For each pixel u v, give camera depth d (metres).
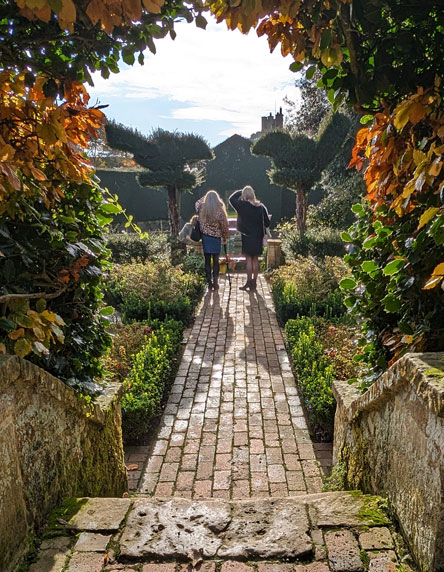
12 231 2.35
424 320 2.20
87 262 2.64
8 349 2.13
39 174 2.20
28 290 2.43
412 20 2.28
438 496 1.66
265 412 5.05
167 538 2.04
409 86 2.38
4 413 1.77
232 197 10.16
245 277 12.09
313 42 2.37
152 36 2.29
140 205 22.03
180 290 8.88
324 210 14.56
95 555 1.94
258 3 2.03
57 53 2.36
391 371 2.09
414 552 1.85
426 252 2.18
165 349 6.01
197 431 4.70
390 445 2.20
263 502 2.30
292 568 1.85
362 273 2.82
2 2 2.04
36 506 2.08
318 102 19.64
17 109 2.16
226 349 6.99
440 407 1.57
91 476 2.86
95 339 3.03
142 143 13.05
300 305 7.90
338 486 3.20
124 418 4.38
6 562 1.75
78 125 2.47
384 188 2.50
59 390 2.30
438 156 1.94
